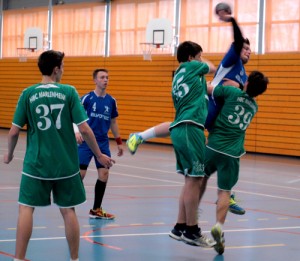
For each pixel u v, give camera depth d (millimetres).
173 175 12203
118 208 8320
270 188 10930
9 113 24281
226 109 5895
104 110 7672
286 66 16984
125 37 20781
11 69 24172
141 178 11625
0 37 24812
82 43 22000
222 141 5879
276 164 14992
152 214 7914
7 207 8047
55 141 4652
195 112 5523
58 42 22750
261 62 17438
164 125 5902
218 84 6094
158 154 16500
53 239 6246
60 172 4656
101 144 7676
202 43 18812
